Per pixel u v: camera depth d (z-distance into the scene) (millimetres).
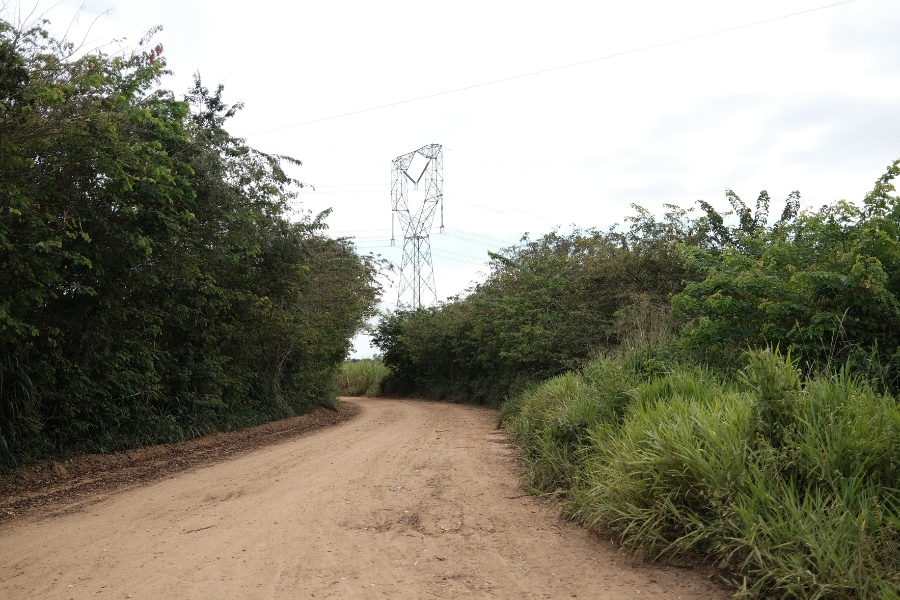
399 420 19609
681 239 17719
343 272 22766
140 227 10172
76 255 8789
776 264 9102
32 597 4469
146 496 8266
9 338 8641
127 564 5164
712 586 4289
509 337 21609
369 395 43656
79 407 11047
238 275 15672
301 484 8469
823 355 7762
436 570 4879
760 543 4074
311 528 6129
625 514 5164
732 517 4406
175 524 6543
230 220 12961
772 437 4848
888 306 7492
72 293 10422
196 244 12797
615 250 19266
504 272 26438
